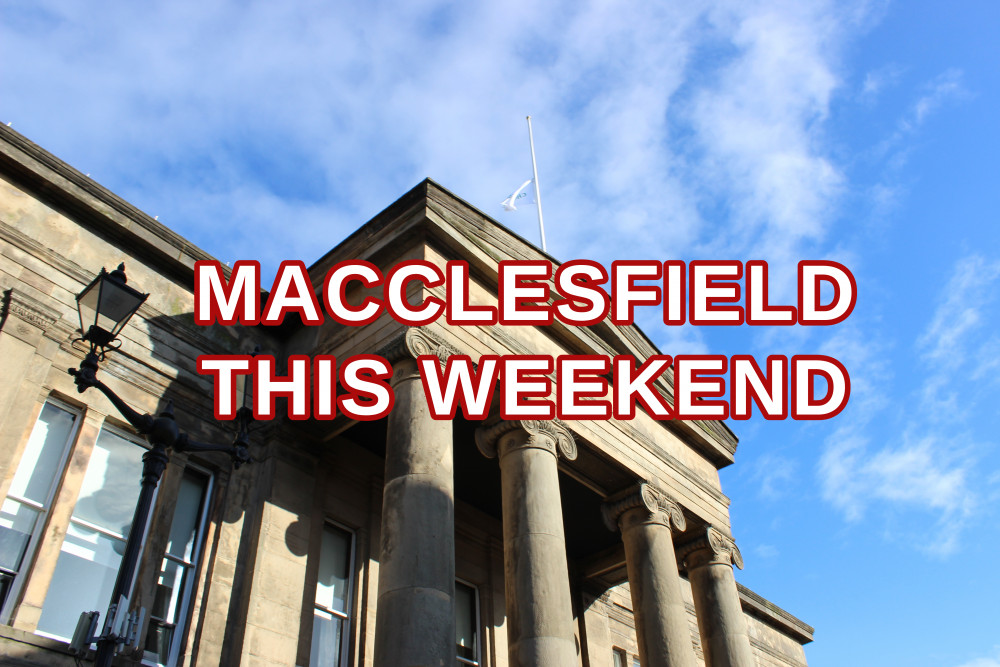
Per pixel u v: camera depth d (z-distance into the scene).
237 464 10.98
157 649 14.18
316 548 17.11
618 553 23.03
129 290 10.53
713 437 22.89
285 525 16.53
